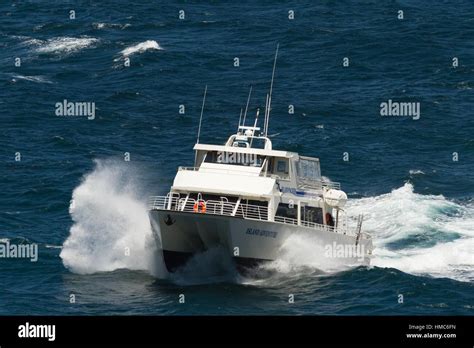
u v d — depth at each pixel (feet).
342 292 410.11
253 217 416.46
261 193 416.46
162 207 426.92
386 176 599.57
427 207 540.11
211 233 409.69
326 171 609.42
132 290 410.72
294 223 428.56
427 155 643.45
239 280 419.13
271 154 427.74
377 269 435.12
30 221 510.58
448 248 483.10
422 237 498.69
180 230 410.93
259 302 396.78
